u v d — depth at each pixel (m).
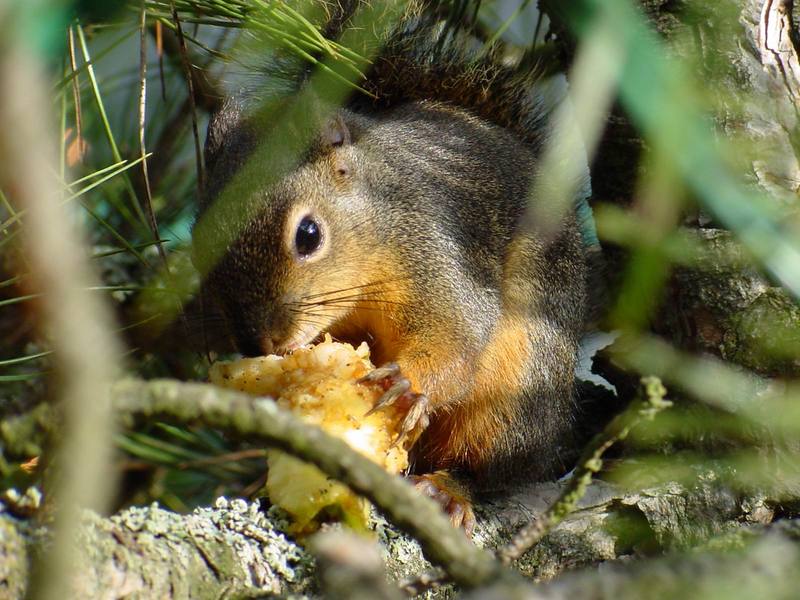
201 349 1.75
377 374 1.71
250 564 1.67
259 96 1.76
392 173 1.75
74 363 1.26
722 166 1.64
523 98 1.79
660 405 1.63
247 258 1.73
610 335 1.80
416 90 1.78
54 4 1.24
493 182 1.76
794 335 1.71
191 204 1.77
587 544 1.71
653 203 1.71
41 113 1.13
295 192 1.73
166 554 1.66
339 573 1.45
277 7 1.71
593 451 1.63
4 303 1.68
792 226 1.66
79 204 1.73
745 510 1.72
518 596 1.50
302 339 1.73
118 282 1.75
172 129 1.76
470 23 1.79
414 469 1.76
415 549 1.69
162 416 1.62
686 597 1.52
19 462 1.67
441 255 1.75
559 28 1.76
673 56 1.72
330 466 1.62
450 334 1.75
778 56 1.72
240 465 1.76
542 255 1.76
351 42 1.75
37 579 1.54
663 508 1.72
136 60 1.79
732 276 1.72
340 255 1.74
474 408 1.75
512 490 1.74
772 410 1.71
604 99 1.63
